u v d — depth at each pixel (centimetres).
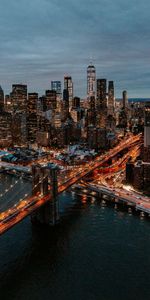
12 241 17950
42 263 15800
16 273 14975
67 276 14838
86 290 13912
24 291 13812
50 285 14200
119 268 15450
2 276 14725
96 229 19638
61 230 19488
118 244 17700
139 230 19450
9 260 16012
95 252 16875
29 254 16600
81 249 17188
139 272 15138
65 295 13625
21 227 19862
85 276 14838
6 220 17238
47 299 13375
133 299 13388
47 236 18650
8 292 13725
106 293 13738
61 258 16262
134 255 16575
